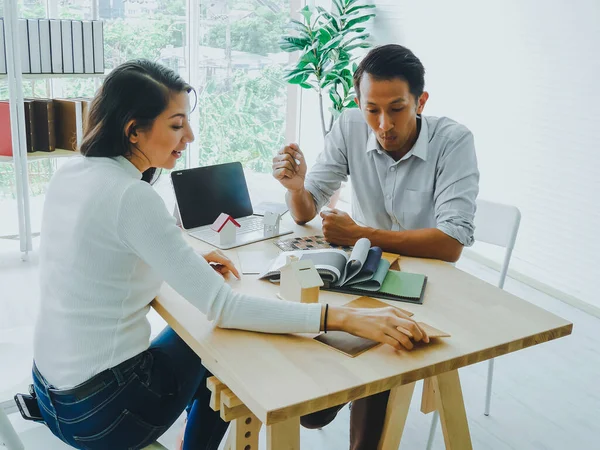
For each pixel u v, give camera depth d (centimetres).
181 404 156
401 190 210
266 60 513
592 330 325
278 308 134
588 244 346
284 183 202
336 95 462
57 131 366
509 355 293
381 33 487
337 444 222
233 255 179
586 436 236
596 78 332
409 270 176
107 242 133
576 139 346
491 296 161
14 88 337
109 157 139
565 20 345
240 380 117
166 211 135
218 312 133
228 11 490
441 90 439
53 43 359
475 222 225
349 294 159
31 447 154
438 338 137
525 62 372
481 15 398
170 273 132
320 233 202
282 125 534
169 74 141
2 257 364
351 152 221
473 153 203
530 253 382
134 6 457
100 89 139
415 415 242
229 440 153
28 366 177
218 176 209
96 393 139
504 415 246
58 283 140
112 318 139
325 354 128
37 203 446
